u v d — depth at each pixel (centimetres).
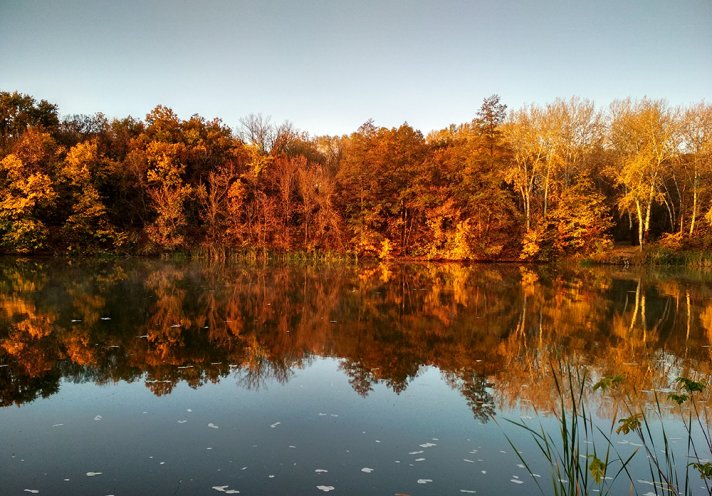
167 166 4478
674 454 755
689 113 4422
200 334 1534
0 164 3906
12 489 635
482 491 644
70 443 777
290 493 632
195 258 4266
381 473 690
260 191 4622
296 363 1257
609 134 5116
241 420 878
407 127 5250
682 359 1309
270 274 3306
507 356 1341
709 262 4141
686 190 4831
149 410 921
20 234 3856
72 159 4162
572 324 1752
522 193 4778
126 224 4622
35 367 1179
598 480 496
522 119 4628
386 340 1506
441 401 989
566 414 923
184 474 680
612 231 5434
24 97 4912
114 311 1855
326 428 848
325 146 7031
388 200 4916
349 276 3275
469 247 4525
